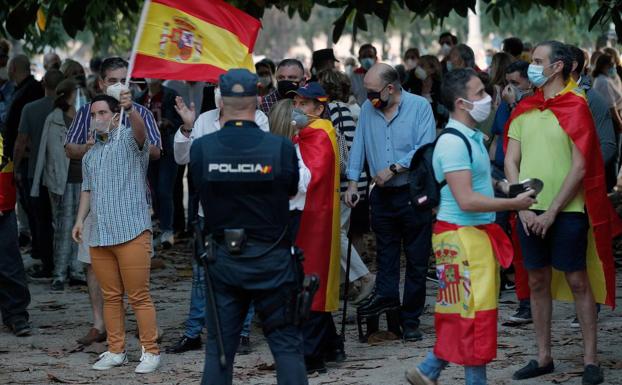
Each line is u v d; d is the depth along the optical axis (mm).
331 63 18281
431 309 16266
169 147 22438
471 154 10398
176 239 24172
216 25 13008
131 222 12828
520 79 15188
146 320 13016
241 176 9852
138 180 12977
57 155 18422
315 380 12422
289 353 10000
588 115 11781
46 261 20000
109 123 13031
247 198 9883
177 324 15750
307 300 9984
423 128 14008
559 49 11867
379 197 14125
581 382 11969
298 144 12750
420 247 14031
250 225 9906
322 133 12734
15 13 20047
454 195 10336
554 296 12680
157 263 20734
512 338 14211
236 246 9828
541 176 11938
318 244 12594
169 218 22797
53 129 18453
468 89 10414
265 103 15406
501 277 17344
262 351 13914
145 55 12883
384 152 14062
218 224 9961
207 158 9930
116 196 12828
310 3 23750
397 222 14133
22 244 24125
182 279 19641
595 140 11781
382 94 13930
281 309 9992
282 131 12562
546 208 11938
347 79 15969
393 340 14297
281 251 9984
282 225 10023
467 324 10422
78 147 14406
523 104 12211
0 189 14758
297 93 12992
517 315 15188
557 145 11891
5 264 15047
